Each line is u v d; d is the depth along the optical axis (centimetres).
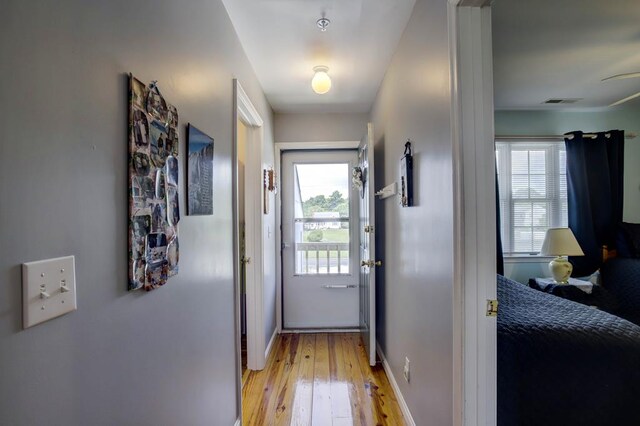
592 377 139
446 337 131
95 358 69
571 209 346
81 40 66
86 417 67
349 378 245
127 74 82
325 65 235
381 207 274
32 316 54
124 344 80
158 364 97
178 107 113
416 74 169
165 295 102
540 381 140
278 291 346
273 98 301
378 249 288
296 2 164
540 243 360
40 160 56
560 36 204
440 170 135
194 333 124
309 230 359
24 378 53
